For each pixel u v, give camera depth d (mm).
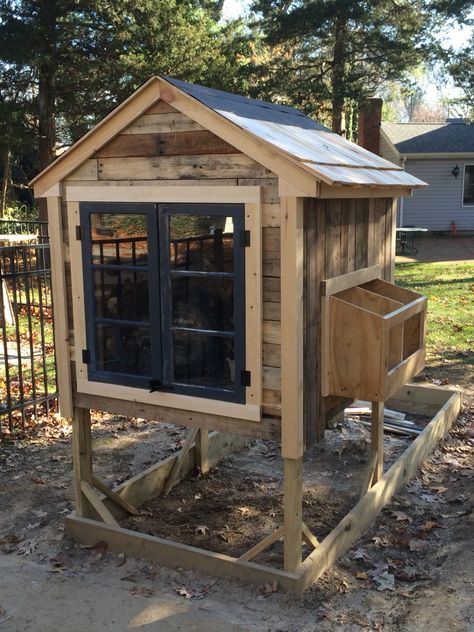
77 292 3053
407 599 2705
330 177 2408
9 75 12422
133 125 2785
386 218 3561
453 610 2605
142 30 12148
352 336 2779
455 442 4438
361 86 14484
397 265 12820
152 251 2824
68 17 12148
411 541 3178
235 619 2586
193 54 12414
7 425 4828
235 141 2545
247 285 2625
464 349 6602
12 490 3812
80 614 2652
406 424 4742
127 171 2838
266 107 3297
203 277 2738
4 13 11461
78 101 13109
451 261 13266
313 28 13930
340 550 3037
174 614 2629
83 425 3242
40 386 5707
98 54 12602
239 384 2729
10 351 6859
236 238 2621
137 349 2977
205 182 2664
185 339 2834
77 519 3211
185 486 3906
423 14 14250
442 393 4961
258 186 2551
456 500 3615
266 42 14375
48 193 3029
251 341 2660
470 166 17406
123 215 2885
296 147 2646
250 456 4367
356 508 3217
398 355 3092
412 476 3887
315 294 2740
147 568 2963
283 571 2770
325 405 2939
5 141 11867
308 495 3771
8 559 3086
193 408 2852
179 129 2689
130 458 4266
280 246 2547
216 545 3229
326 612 2619
